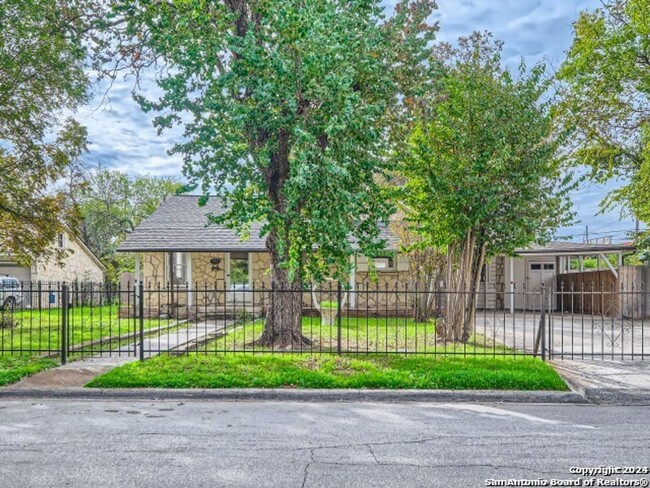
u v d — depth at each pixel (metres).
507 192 10.55
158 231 19.62
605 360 9.09
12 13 12.30
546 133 10.51
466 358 8.66
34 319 16.70
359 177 9.41
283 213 9.54
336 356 8.74
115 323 15.76
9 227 15.61
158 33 9.66
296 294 10.23
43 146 15.45
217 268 19.86
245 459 4.38
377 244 9.58
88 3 11.77
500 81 10.57
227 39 8.52
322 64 8.16
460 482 3.89
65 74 14.34
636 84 17.56
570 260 25.44
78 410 6.16
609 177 19.17
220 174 10.11
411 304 17.72
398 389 6.98
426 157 10.38
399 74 11.10
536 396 6.80
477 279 11.63
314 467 4.19
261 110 8.62
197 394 6.88
